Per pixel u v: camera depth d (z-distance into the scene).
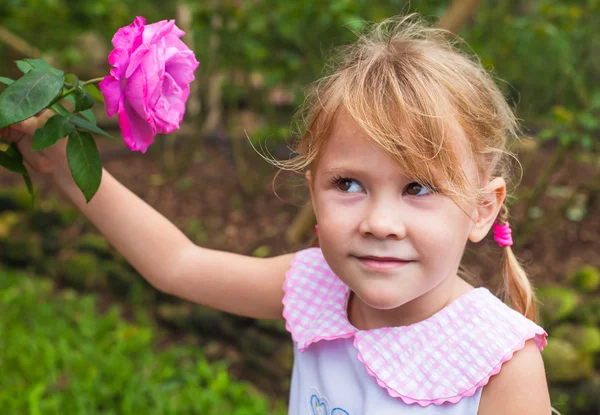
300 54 3.44
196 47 3.74
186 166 3.96
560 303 2.35
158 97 0.95
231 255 1.25
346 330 1.06
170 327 3.05
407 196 0.92
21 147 1.19
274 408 2.58
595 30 3.26
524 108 3.97
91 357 2.77
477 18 3.50
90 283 3.37
